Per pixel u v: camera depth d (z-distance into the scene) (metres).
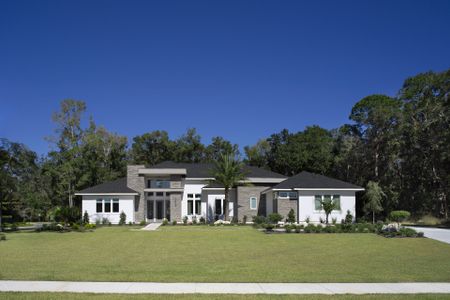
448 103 47.12
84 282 13.91
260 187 48.03
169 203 50.16
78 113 65.75
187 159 78.00
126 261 18.78
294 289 12.93
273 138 75.81
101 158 68.88
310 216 42.22
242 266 17.38
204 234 31.00
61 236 31.03
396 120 51.78
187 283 13.80
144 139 78.00
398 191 49.72
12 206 44.31
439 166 47.41
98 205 46.88
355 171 56.91
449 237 27.58
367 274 15.53
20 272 15.77
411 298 11.66
